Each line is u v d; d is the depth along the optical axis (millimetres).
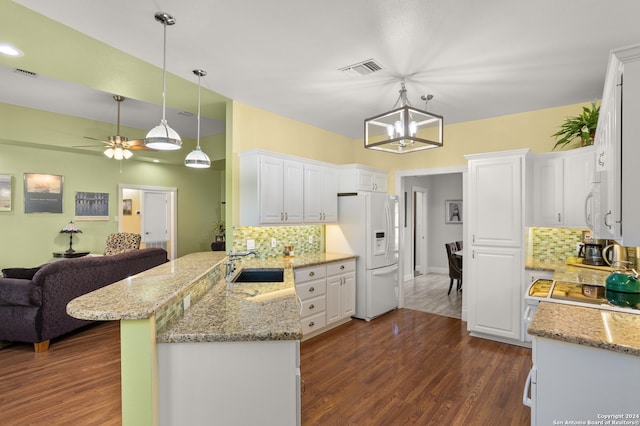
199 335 1590
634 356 1445
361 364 3275
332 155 5270
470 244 4020
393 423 2342
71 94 4496
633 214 1601
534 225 3889
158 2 2049
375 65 2918
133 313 1464
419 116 2959
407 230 7586
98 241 6480
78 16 2189
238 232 3920
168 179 7656
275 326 1704
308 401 2619
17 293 3479
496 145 4406
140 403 1513
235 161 3834
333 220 4750
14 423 2336
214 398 1613
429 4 2078
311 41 2523
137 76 3135
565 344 1609
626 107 1608
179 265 2770
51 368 3176
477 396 2688
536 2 2051
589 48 2607
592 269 3377
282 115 4375
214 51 2676
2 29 2332
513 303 3725
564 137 3850
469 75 3113
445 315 4922
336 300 4324
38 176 5746
